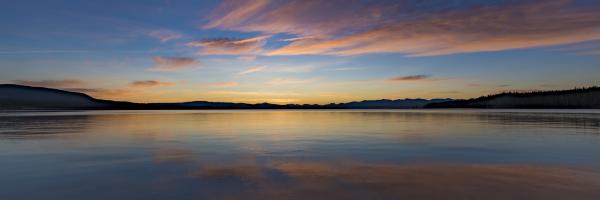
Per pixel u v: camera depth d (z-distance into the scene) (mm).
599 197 8328
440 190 9094
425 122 42938
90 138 22375
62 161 13555
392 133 26078
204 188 9445
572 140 20328
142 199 8500
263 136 24000
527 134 24422
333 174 11125
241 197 8609
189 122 44500
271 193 8938
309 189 9297
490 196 8500
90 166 12531
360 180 10281
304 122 44594
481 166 12344
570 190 8961
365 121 46562
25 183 10023
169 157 14570
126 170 11820
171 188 9461
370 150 16609
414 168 12055
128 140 21312
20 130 29109
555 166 12203
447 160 13633
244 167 12367
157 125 37281
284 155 15117
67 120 49500
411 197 8500
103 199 8516
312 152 16031
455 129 29875
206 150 16750
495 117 58969
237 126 35875
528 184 9609
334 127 33719
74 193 9023
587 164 12500
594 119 47906
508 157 14227
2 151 16281
